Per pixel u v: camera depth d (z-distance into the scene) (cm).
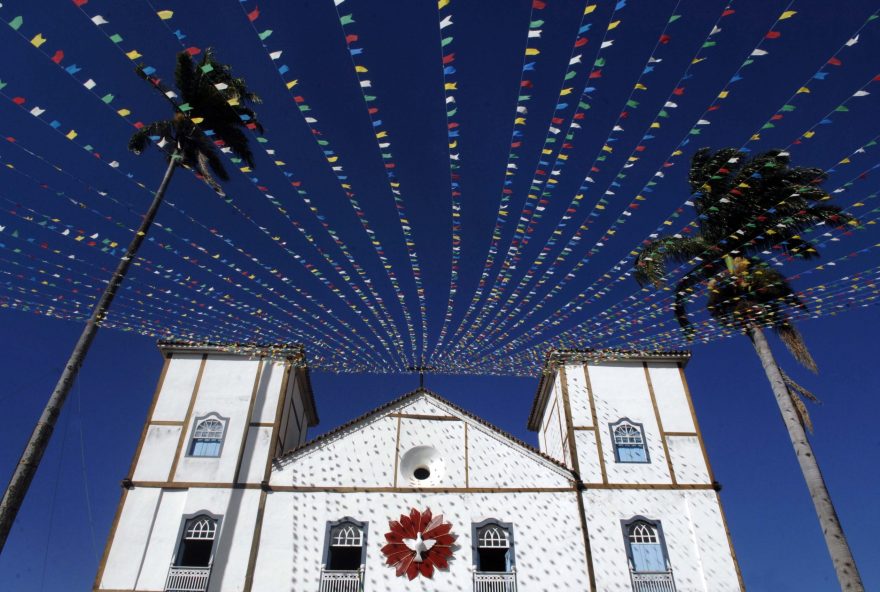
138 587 1752
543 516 1923
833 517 1540
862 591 1430
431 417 2138
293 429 2289
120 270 1617
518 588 1792
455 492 1975
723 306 1886
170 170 1925
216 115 2055
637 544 1878
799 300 1769
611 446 2059
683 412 2133
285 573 1795
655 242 2089
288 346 2220
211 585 1758
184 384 2144
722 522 1902
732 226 1911
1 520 1256
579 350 2267
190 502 1905
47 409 1395
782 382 1761
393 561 1831
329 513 1917
